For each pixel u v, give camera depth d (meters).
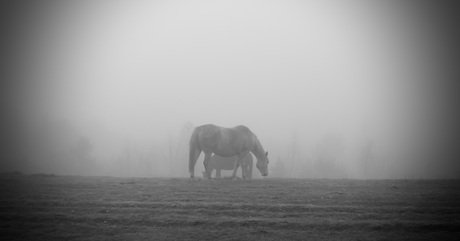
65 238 6.34
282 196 10.38
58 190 11.39
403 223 7.16
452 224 7.03
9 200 9.54
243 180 15.24
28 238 6.33
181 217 7.69
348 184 13.53
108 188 11.88
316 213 8.12
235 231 6.74
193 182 13.95
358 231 6.77
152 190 11.45
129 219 7.51
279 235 6.51
